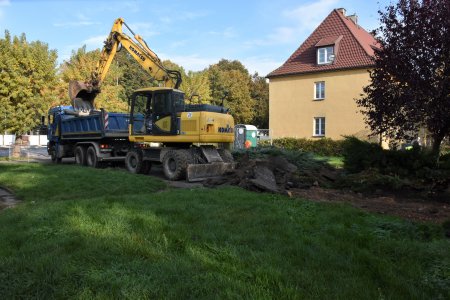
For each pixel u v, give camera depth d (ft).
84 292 10.88
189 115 41.09
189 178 38.52
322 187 33.14
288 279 11.79
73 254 13.70
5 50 113.29
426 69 30.40
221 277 11.79
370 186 30.35
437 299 11.14
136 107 46.01
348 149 35.45
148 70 52.01
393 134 34.60
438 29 29.91
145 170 46.21
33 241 15.57
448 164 29.07
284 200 24.58
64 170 41.86
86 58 127.95
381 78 33.40
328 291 11.18
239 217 19.54
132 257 13.61
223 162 41.68
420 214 22.31
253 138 89.61
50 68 118.01
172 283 11.46
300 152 42.73
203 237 15.92
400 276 12.47
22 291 11.12
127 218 18.76
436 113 29.81
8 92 113.60
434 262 13.67
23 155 82.79
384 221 18.93
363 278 12.25
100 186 32.22
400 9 32.40
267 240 15.75
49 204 22.66
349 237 16.26
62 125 60.54
